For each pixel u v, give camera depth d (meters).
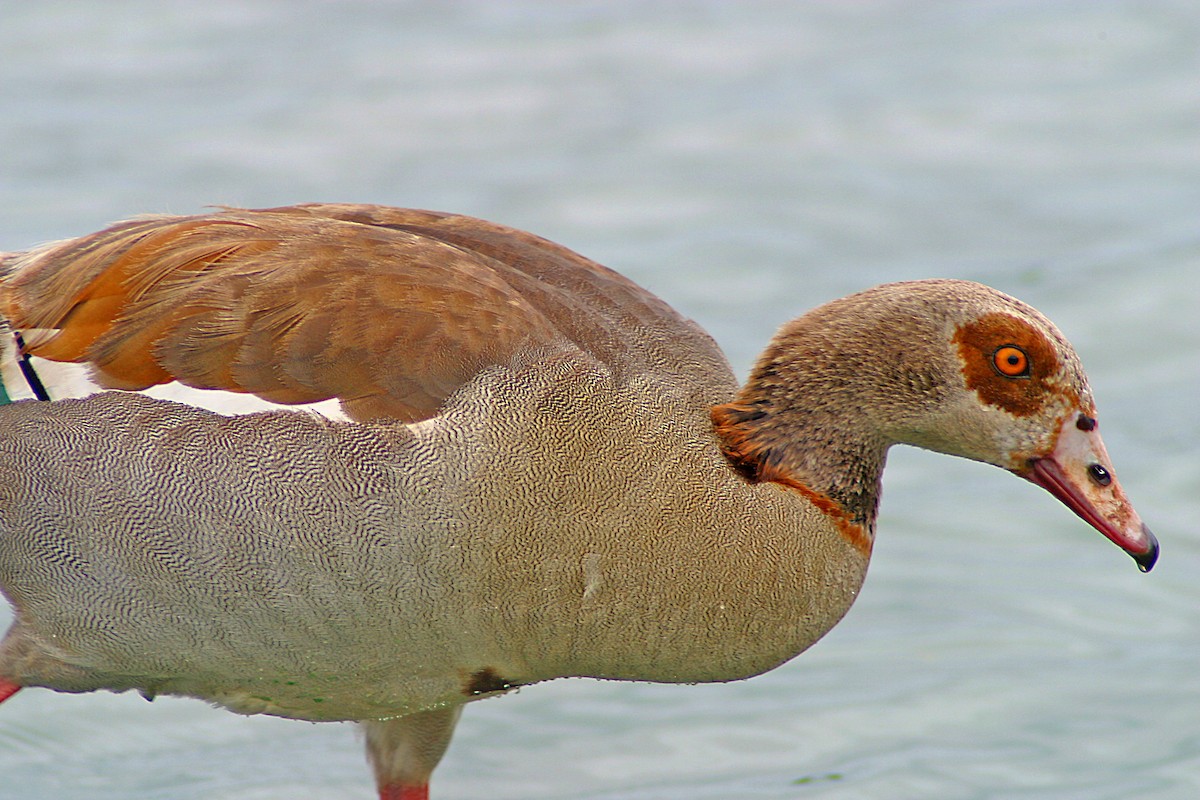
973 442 9.81
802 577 9.55
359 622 9.16
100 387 9.26
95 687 9.80
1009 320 9.62
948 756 11.16
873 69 22.25
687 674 9.65
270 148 19.66
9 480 9.28
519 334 9.37
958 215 18.41
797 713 11.78
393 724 10.48
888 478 14.68
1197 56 22.20
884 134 20.36
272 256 9.45
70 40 22.69
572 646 9.40
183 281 9.38
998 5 24.39
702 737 11.55
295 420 9.05
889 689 11.97
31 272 9.77
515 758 11.34
